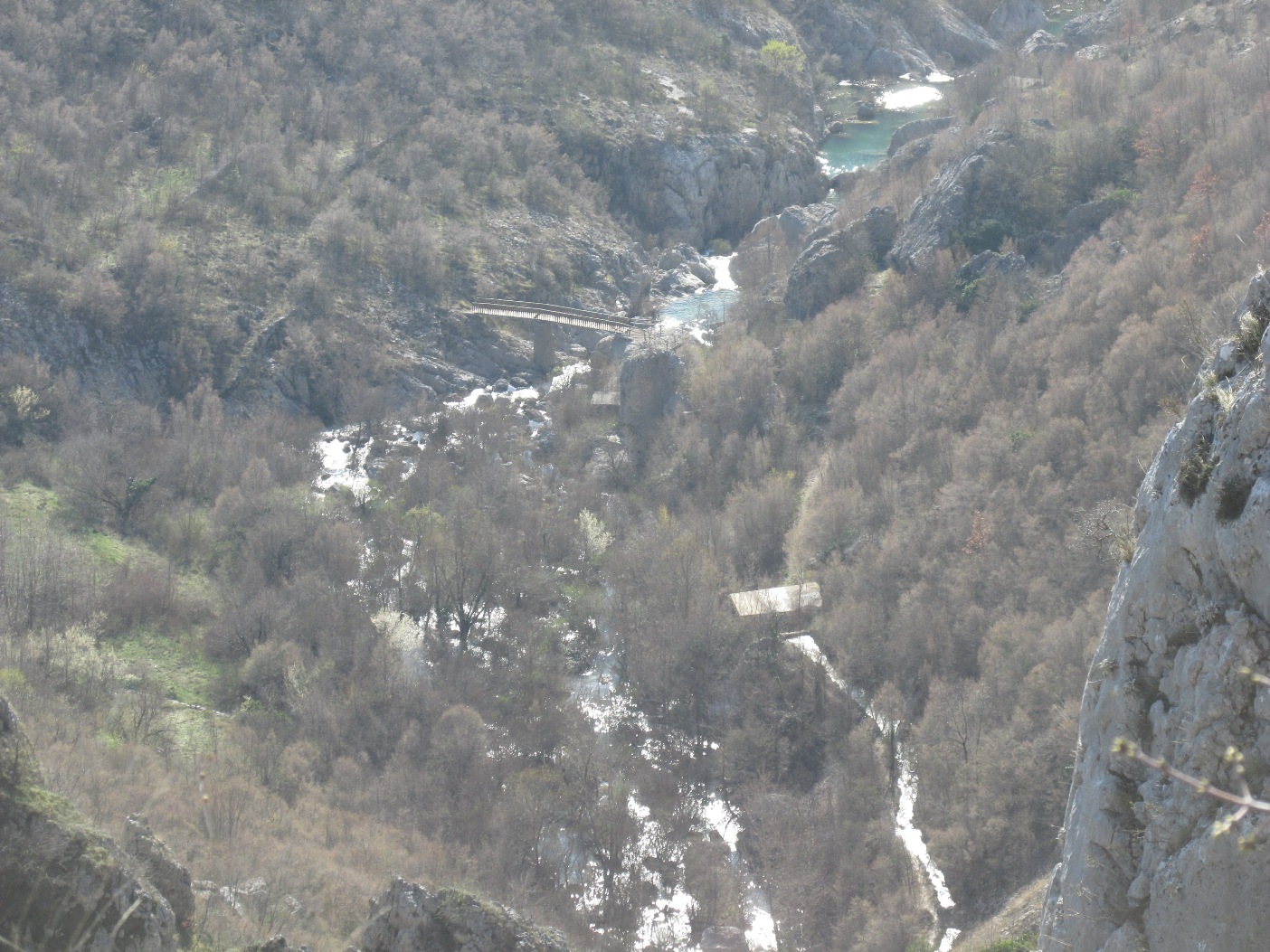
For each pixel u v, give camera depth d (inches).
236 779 3102.9
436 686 3914.9
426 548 4542.3
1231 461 908.6
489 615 4411.9
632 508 5098.4
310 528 4771.2
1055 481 4023.1
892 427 4741.6
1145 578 989.2
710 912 3051.2
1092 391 4242.1
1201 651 909.2
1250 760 852.0
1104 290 4704.7
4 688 3125.0
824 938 2950.3
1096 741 1022.4
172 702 3814.0
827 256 6097.4
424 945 1470.2
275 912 2065.7
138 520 4936.0
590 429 5728.3
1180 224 4931.1
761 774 3528.5
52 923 1175.6
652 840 3326.8
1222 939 832.3
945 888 3002.0
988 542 3890.3
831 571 4180.6
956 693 3449.8
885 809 3309.5
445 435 5846.5
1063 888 1035.9
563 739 3725.4
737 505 4722.0
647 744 3784.5
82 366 6053.2
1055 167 5841.5
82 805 2212.1
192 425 5634.8
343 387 6343.5
